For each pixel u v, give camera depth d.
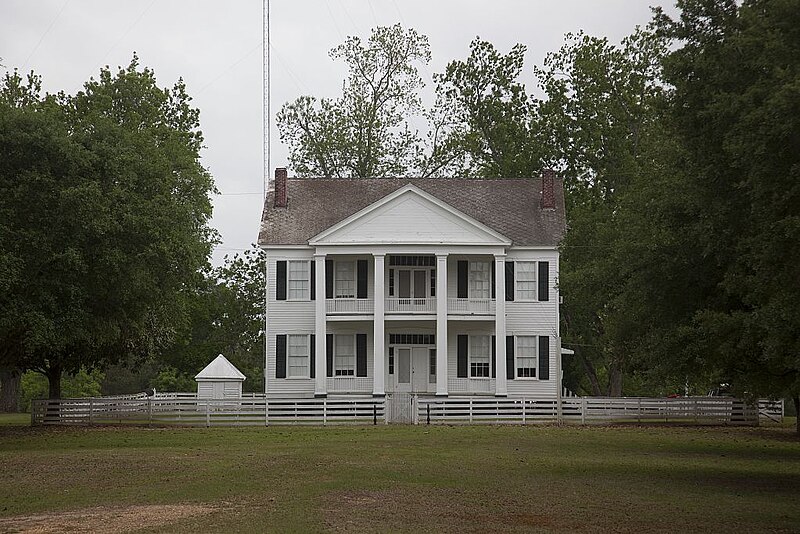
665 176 30.38
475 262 54.31
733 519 19.47
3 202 34.84
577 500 21.78
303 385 53.25
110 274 37.19
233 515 18.98
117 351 49.44
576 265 59.09
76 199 35.19
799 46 19.25
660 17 23.36
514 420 48.62
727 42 21.95
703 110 22.09
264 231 54.62
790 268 19.55
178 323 56.75
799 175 18.09
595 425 47.22
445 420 48.94
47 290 36.38
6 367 46.84
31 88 56.31
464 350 53.94
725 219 22.53
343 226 52.56
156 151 45.25
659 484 24.92
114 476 25.45
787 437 40.94
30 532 17.11
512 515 19.55
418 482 24.41
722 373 28.94
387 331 54.38
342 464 28.27
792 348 21.09
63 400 48.59
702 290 27.92
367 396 53.19
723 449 35.22
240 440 37.84
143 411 48.81
